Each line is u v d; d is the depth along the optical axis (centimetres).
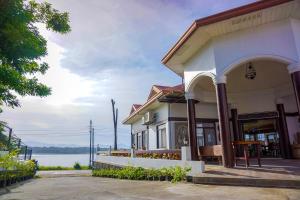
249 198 538
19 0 400
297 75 877
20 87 532
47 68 586
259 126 1595
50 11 556
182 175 882
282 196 548
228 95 1636
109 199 559
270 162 1103
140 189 721
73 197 596
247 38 971
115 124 3259
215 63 1012
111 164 1791
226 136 943
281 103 1505
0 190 804
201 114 1566
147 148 1897
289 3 841
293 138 1461
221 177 745
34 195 647
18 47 429
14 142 1353
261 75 1399
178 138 1519
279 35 926
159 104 1656
